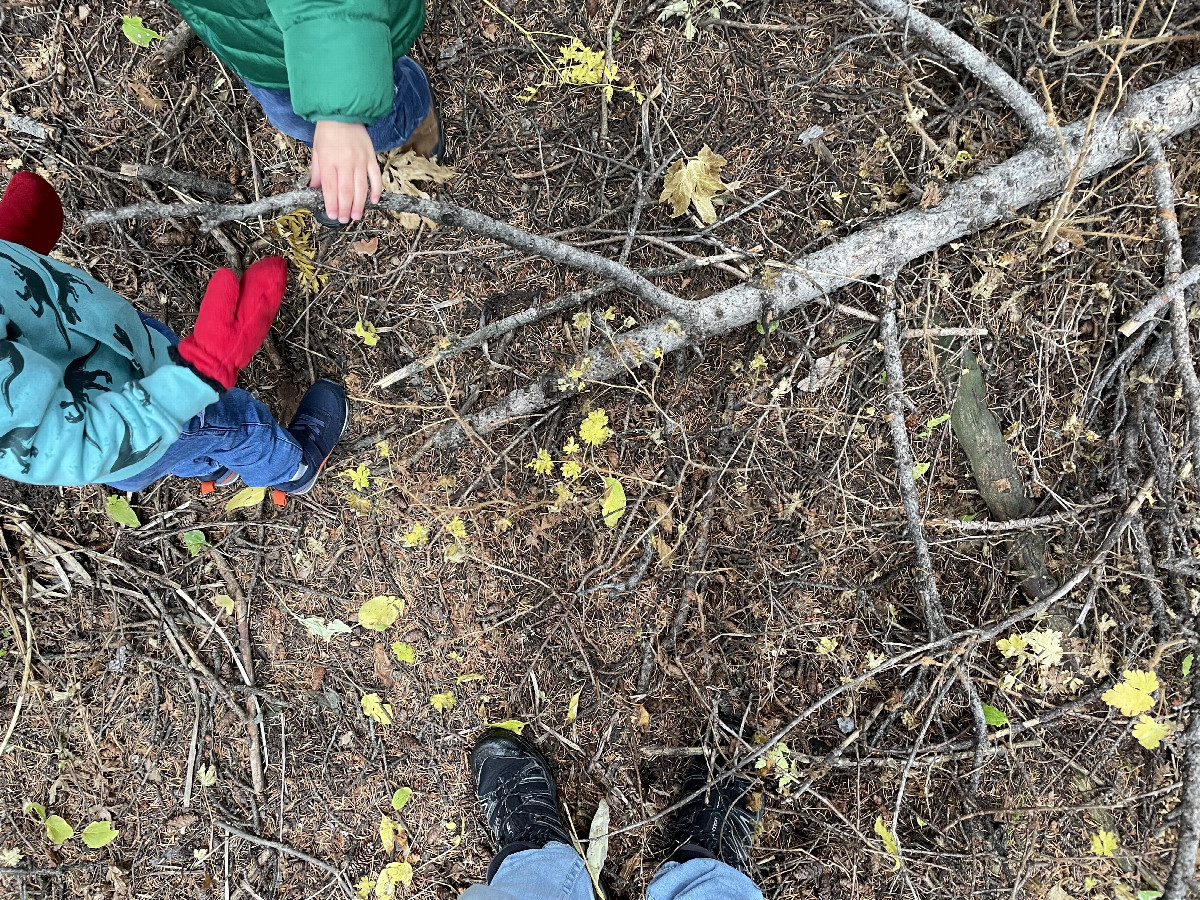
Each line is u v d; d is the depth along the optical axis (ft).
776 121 6.84
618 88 6.86
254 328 5.26
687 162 6.42
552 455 7.18
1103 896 6.62
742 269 6.77
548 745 7.35
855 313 6.65
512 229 5.83
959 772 6.89
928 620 6.67
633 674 7.25
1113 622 6.61
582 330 7.00
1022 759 6.81
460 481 7.26
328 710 7.41
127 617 7.32
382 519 7.31
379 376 7.23
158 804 7.36
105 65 6.83
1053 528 6.77
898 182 6.72
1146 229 6.45
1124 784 6.61
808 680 7.11
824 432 7.00
